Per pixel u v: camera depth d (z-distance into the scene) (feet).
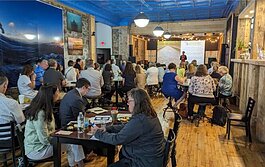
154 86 25.53
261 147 11.42
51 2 20.44
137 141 5.82
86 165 9.50
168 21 37.22
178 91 16.40
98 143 6.55
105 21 33.63
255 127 14.11
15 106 8.19
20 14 16.87
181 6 28.99
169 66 16.93
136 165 5.86
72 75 18.78
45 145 7.19
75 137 6.57
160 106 20.65
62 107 8.66
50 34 20.29
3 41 15.48
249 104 12.19
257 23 16.61
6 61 15.78
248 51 20.81
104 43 38.65
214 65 21.88
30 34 17.89
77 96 8.62
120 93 21.26
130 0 25.75
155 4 28.04
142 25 20.20
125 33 37.60
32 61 18.17
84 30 26.86
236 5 25.54
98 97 16.15
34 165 9.33
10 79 16.11
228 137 12.57
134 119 5.83
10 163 9.50
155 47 48.06
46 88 7.25
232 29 26.30
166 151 5.90
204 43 44.04
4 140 7.92
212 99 14.96
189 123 15.43
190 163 9.70
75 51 24.76
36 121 7.04
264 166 9.48
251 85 14.74
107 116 8.60
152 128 5.82
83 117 7.53
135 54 42.09
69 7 23.39
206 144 11.80
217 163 9.73
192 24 36.11
